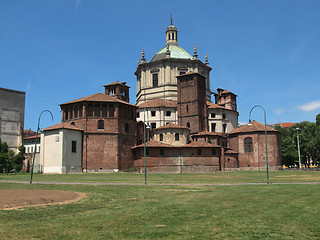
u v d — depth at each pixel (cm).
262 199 2819
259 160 9525
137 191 3594
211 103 10956
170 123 9250
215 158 8762
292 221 1916
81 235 1631
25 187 4172
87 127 8531
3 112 11950
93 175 7150
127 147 8931
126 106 9094
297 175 6850
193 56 11212
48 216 2119
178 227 1783
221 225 1822
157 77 11000
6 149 10300
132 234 1642
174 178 6109
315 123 13062
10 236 1616
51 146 8181
